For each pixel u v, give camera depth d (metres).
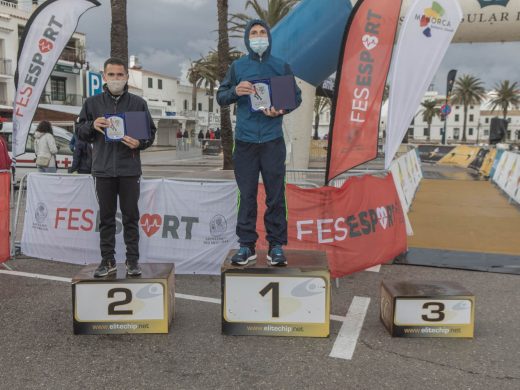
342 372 3.12
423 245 6.61
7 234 5.61
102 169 3.75
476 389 2.91
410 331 3.65
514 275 5.34
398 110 5.62
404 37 5.53
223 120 17.31
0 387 2.91
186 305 4.39
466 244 6.70
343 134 5.42
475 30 7.98
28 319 4.00
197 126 56.66
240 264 3.69
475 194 11.96
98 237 5.64
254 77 3.70
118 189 3.85
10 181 5.83
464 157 22.25
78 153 8.02
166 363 3.23
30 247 6.03
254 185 3.79
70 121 19.19
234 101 3.76
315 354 3.37
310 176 9.27
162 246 5.50
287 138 7.30
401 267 5.65
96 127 3.65
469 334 3.65
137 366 3.19
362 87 5.38
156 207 5.51
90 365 3.20
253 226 3.81
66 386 2.93
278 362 3.25
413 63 5.60
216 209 5.38
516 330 3.82
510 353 3.41
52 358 3.30
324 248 5.02
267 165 3.73
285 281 3.60
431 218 8.74
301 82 7.12
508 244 6.70
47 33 6.14
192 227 5.43
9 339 3.60
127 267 3.77
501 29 7.88
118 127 3.65
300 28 6.82
